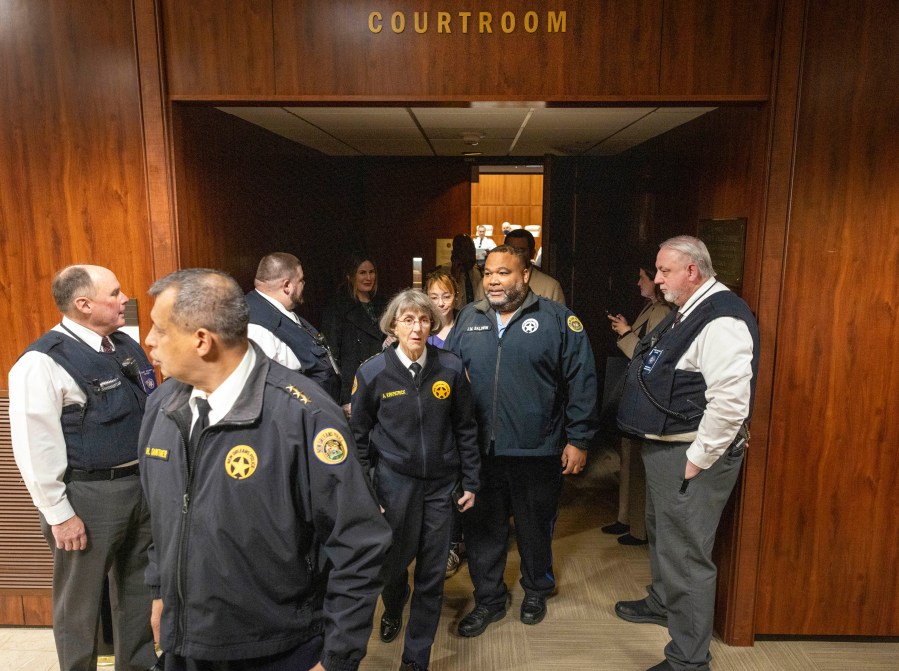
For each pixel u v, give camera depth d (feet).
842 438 7.61
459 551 10.56
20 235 7.68
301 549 4.29
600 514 11.83
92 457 6.33
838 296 7.38
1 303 7.79
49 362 6.10
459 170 16.63
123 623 6.94
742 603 7.86
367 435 7.24
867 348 7.45
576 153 15.33
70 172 7.57
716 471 6.80
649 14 7.06
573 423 8.05
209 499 4.04
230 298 4.13
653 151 12.44
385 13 7.14
